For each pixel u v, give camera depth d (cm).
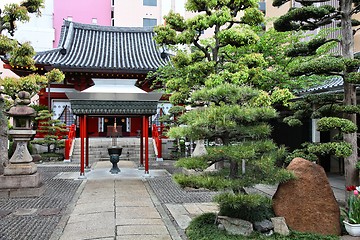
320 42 690
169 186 1040
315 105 721
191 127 545
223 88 548
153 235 561
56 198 866
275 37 1180
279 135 1319
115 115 1205
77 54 2261
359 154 802
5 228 607
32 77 1059
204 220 585
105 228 600
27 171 909
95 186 1034
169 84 1097
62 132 1900
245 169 548
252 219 532
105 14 3712
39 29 3158
